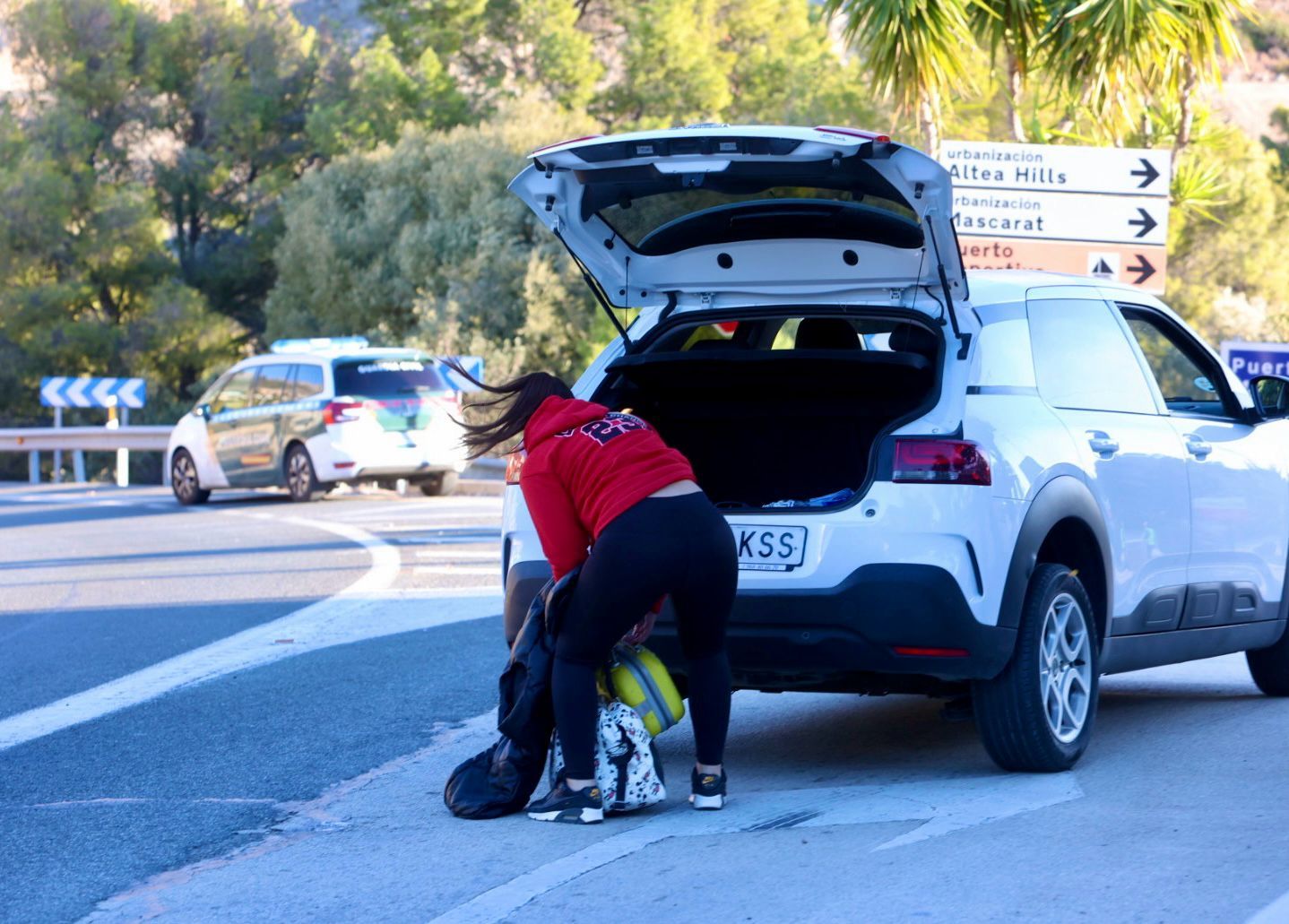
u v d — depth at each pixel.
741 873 5.84
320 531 21.75
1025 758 7.33
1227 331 44.34
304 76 66.44
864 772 7.69
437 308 46.97
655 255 8.06
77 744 8.70
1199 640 8.81
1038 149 20.25
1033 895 5.44
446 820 6.86
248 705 9.72
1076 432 7.71
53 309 57.16
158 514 26.48
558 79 68.44
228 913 5.58
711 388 8.12
